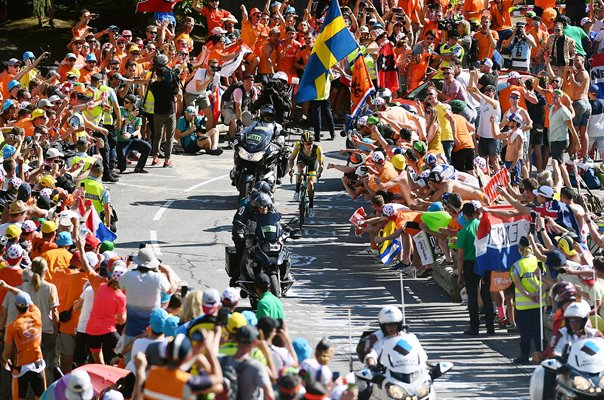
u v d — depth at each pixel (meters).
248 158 68.31
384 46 88.44
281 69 93.69
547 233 49.66
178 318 37.66
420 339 49.78
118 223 68.56
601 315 41.94
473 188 56.69
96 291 43.50
